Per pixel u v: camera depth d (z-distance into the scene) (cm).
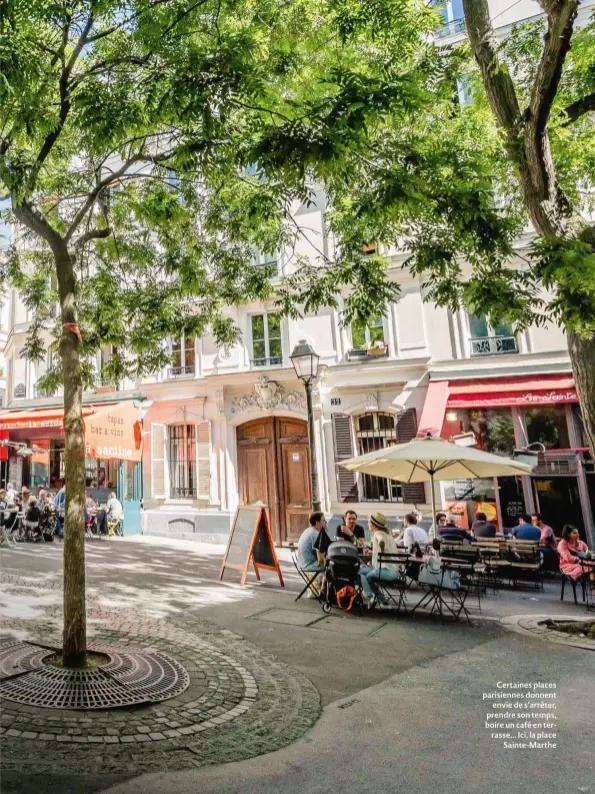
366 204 484
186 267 884
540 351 1206
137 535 1569
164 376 1614
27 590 811
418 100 419
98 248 927
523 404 1150
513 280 529
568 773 355
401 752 383
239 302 927
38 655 511
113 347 973
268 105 541
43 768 334
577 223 668
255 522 966
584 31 799
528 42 836
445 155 468
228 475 1490
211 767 356
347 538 904
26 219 560
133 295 931
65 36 509
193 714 430
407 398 1305
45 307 958
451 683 519
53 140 519
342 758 374
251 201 737
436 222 504
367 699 480
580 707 462
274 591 898
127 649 553
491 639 666
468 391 1212
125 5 511
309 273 802
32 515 1409
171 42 502
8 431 1869
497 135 704
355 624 719
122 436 1502
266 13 642
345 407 1370
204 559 1199
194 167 515
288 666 559
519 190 844
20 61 410
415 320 1320
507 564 948
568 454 1166
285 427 1475
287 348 1455
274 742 396
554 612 811
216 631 659
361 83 412
